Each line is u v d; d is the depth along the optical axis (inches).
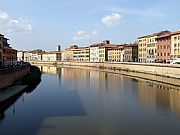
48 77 4498.0
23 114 1640.0
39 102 2053.4
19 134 1235.9
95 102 2048.5
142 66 5113.2
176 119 1498.5
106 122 1439.5
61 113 1665.8
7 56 5137.8
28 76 3946.9
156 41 5994.1
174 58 4753.9
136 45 7421.3
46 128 1328.7
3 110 1760.6
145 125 1381.6
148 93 2497.5
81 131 1280.8
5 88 2637.8
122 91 2659.9
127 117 1555.1
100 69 7140.8
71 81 3772.1
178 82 3336.6
